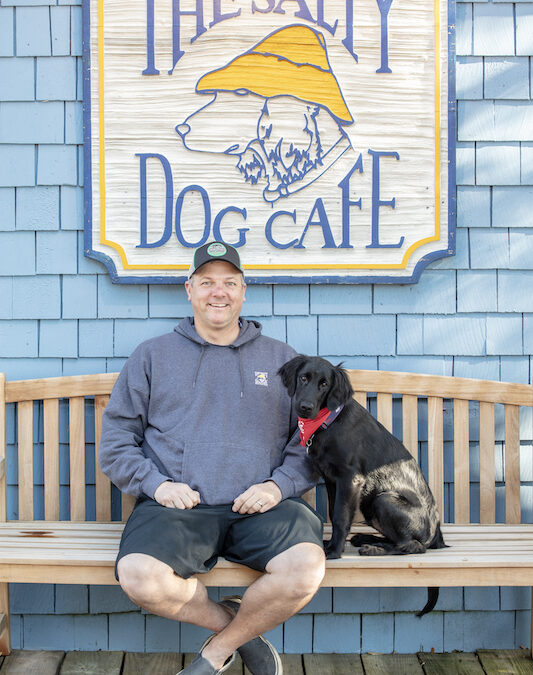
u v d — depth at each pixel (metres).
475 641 2.62
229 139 2.61
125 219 2.61
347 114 2.62
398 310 2.66
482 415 2.57
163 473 2.21
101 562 2.02
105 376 2.54
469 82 2.65
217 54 2.60
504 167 2.66
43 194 2.64
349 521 2.14
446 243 2.63
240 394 2.27
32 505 2.55
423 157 2.62
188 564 1.93
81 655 2.53
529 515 2.67
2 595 2.47
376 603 2.61
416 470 2.28
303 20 2.60
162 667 2.44
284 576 1.90
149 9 2.57
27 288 2.65
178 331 2.35
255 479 2.19
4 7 2.61
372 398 2.66
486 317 2.68
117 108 2.59
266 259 2.63
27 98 2.62
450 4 2.59
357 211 2.63
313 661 2.52
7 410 2.62
